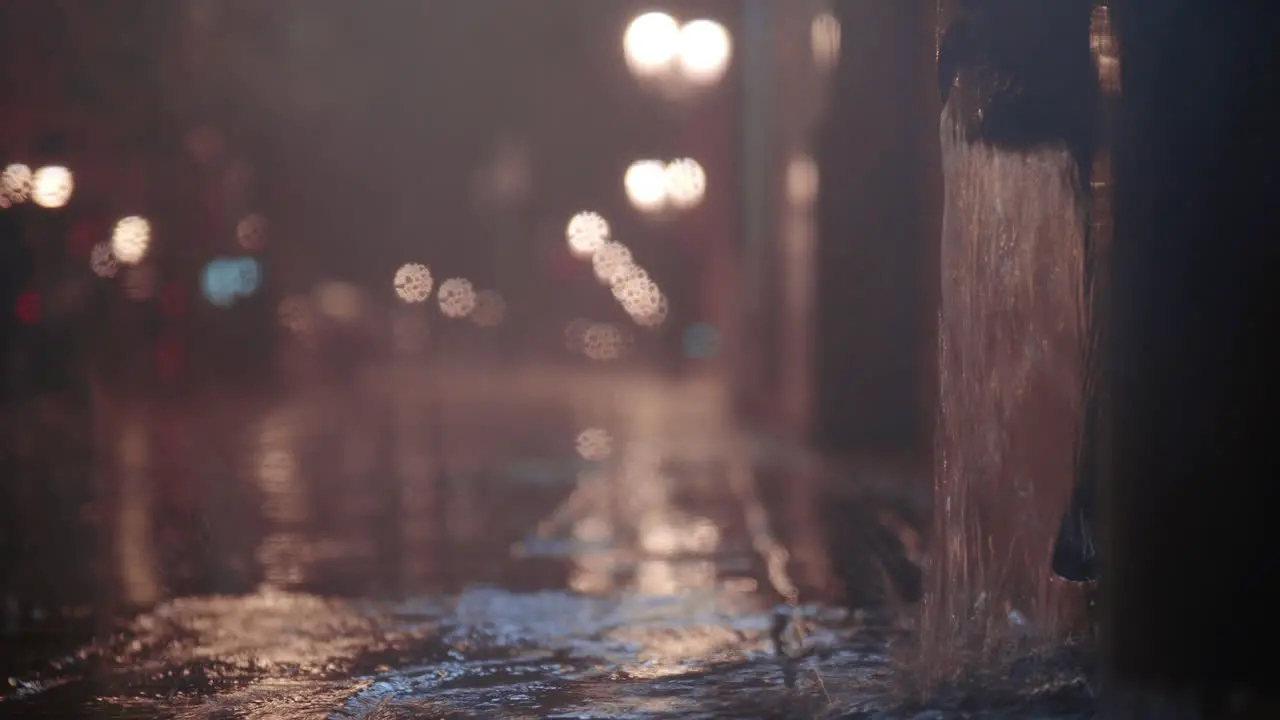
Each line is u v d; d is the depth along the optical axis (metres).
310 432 29.66
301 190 55.69
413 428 31.62
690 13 38.22
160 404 35.31
